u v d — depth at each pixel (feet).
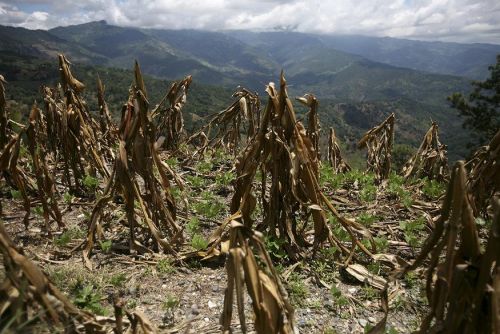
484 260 6.55
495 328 6.17
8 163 13.75
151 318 10.47
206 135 27.30
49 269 12.10
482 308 6.99
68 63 17.20
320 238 13.69
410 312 11.46
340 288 12.37
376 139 24.79
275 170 13.15
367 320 11.02
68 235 13.92
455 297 6.88
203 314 10.78
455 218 6.81
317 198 13.33
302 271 13.03
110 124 25.49
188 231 15.74
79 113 17.60
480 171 13.43
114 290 11.63
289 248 13.56
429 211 18.67
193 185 21.04
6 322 7.46
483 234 16.15
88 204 17.19
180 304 11.15
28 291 7.38
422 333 7.69
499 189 11.82
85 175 18.89
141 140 13.44
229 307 7.66
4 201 17.60
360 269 12.87
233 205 14.12
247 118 26.00
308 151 13.24
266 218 13.92
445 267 6.95
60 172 21.49
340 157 26.81
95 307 10.09
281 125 12.69
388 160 23.40
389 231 16.57
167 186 14.40
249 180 13.17
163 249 13.98
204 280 12.36
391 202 20.03
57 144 18.28
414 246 15.07
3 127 17.58
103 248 13.41
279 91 12.46
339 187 21.84
